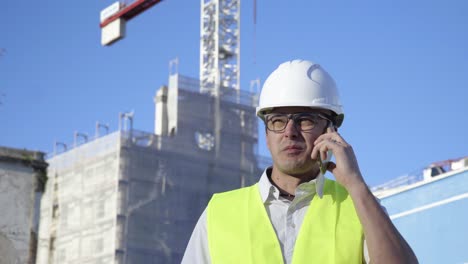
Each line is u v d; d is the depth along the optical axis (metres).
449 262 17.20
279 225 3.54
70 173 48.28
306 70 3.78
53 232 48.00
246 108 50.44
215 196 3.74
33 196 23.47
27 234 23.14
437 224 17.62
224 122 49.31
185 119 48.19
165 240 45.03
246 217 3.59
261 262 3.45
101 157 46.44
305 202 3.56
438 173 21.73
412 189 18.39
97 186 46.19
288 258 3.46
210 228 3.61
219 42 64.75
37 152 23.77
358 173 3.36
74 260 46.19
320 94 3.71
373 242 3.21
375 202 3.30
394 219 18.75
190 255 3.64
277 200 3.59
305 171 3.59
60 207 48.12
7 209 23.06
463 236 16.94
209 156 48.00
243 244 3.51
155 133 49.66
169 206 45.72
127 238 44.19
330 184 3.63
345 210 3.53
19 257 22.84
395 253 3.18
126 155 45.38
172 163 46.53
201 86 49.72
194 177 47.03
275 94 3.73
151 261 44.41
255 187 3.70
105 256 44.28
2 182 23.11
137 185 45.28
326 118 3.67
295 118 3.60
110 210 44.81
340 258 3.40
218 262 3.51
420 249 17.95
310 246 3.44
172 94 48.84
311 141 3.58
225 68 64.81
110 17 66.88
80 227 46.50
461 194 17.14
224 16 65.56
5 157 23.23
